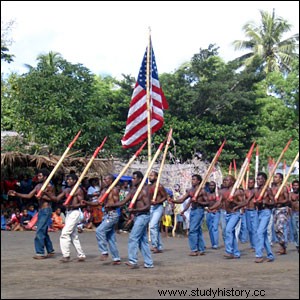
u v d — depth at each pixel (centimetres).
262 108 3562
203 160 3192
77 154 2584
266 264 1346
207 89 3272
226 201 1467
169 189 2395
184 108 3256
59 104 2658
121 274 1138
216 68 3562
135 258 1228
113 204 1269
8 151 2447
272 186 1556
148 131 1616
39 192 1310
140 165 2738
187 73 3491
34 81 2683
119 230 2217
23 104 2669
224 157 3247
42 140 2617
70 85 2722
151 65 1720
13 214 2169
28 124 2659
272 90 3872
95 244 1761
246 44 4638
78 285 1005
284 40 4622
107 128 2752
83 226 2248
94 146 2708
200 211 1512
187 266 1286
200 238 1539
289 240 1644
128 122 1702
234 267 1284
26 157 2228
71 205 1304
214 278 1117
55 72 2803
